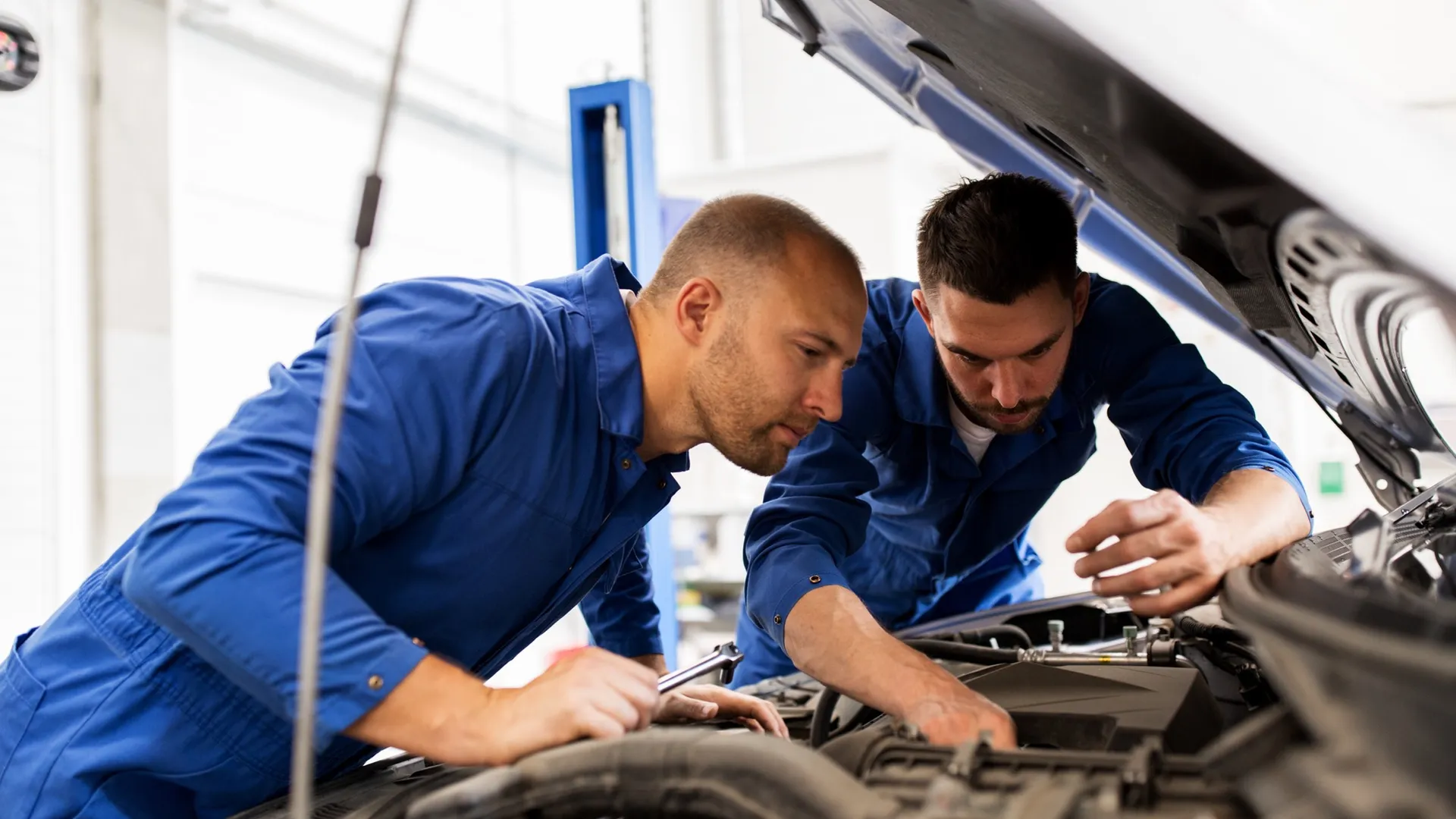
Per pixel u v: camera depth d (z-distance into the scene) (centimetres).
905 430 137
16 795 84
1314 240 73
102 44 227
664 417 96
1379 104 66
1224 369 273
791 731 100
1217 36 63
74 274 221
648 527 210
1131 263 141
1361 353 93
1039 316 103
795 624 98
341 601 69
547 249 393
